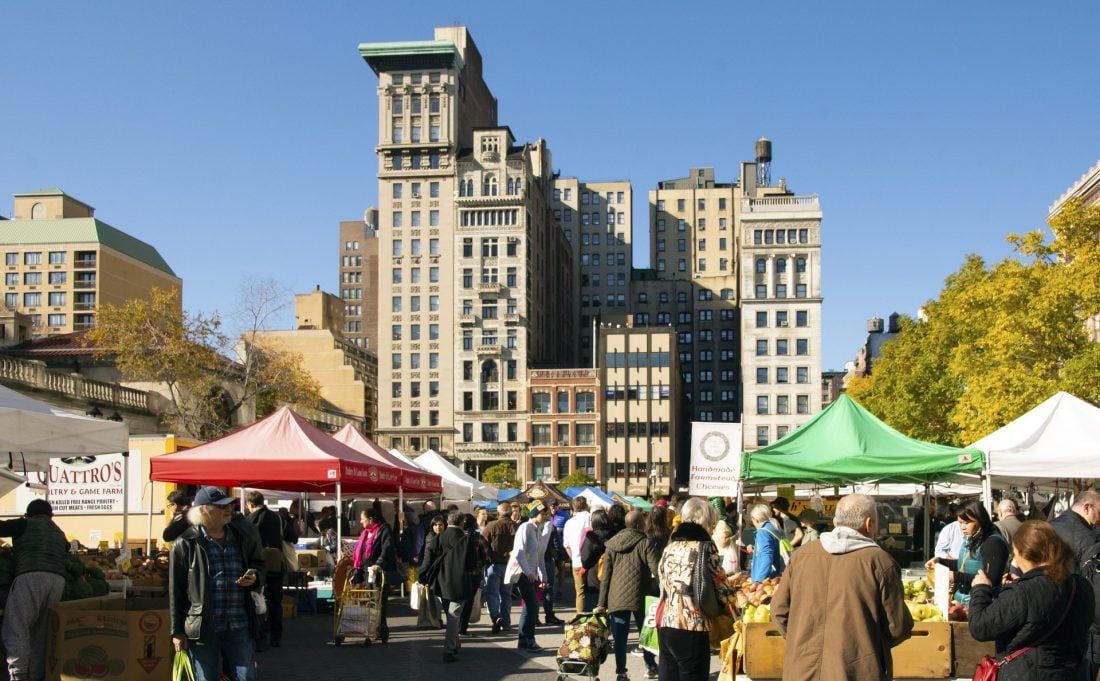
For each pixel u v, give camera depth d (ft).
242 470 62.64
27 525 40.37
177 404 163.02
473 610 70.85
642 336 380.58
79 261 411.95
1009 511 41.22
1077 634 23.29
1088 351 128.36
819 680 24.14
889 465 59.98
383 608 58.70
